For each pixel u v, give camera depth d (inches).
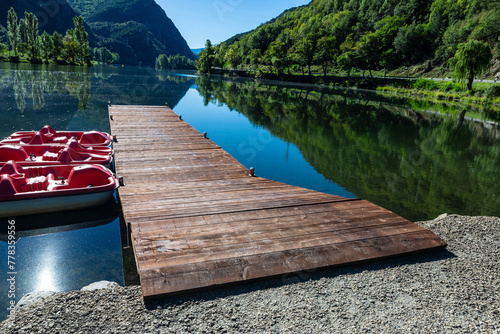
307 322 124.5
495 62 1911.9
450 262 176.1
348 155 508.7
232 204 231.1
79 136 406.3
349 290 146.5
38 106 714.2
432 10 3186.5
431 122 888.9
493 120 974.4
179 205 226.2
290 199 246.2
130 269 184.2
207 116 801.6
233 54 3727.9
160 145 411.2
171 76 2428.6
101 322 119.3
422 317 130.6
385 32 2800.2
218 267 150.2
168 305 130.3
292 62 2842.0
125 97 1005.2
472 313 135.0
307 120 811.4
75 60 3011.8
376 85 2229.3
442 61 2390.5
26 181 244.1
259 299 137.2
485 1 2361.0
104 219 250.7
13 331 112.0
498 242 202.8
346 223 203.5
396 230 197.9
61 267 184.7
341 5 4899.1
